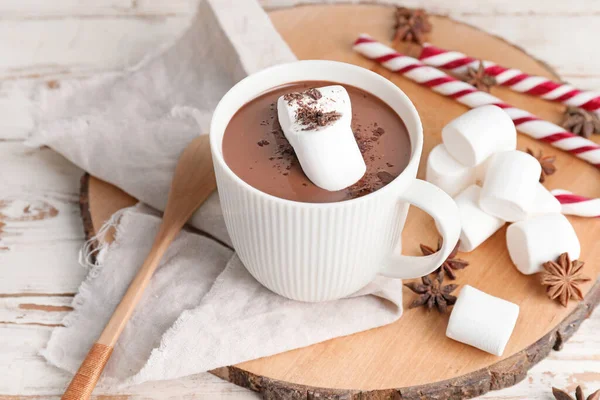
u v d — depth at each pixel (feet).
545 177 2.17
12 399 1.90
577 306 1.96
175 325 1.87
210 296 1.93
